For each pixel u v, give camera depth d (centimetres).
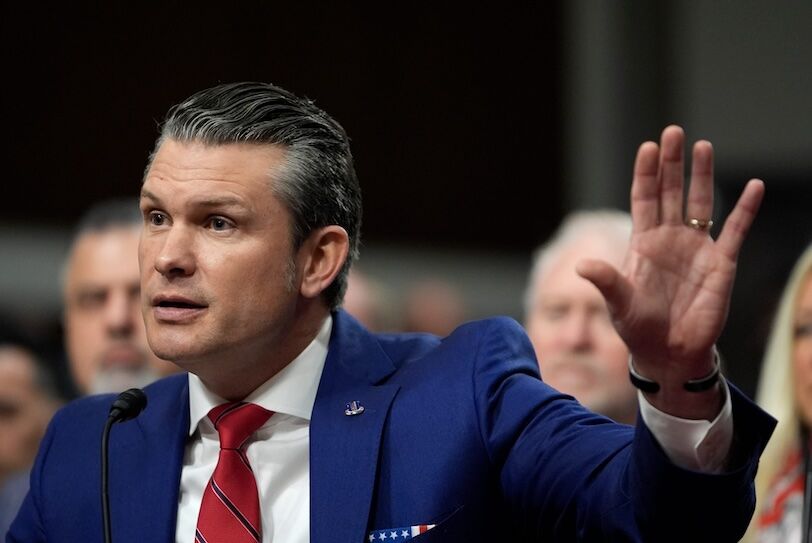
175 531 496
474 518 471
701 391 404
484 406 481
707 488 401
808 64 1688
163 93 1638
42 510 522
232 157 484
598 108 1806
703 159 409
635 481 410
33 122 1572
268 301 483
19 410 974
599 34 1812
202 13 1667
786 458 738
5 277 1523
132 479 508
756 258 1638
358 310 1046
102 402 548
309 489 486
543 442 459
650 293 404
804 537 654
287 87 1720
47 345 1129
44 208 1570
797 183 1692
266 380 503
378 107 1783
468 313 1797
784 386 744
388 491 479
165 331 477
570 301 784
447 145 1820
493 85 1847
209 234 481
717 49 1742
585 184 1814
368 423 489
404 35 1803
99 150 1602
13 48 1567
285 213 489
